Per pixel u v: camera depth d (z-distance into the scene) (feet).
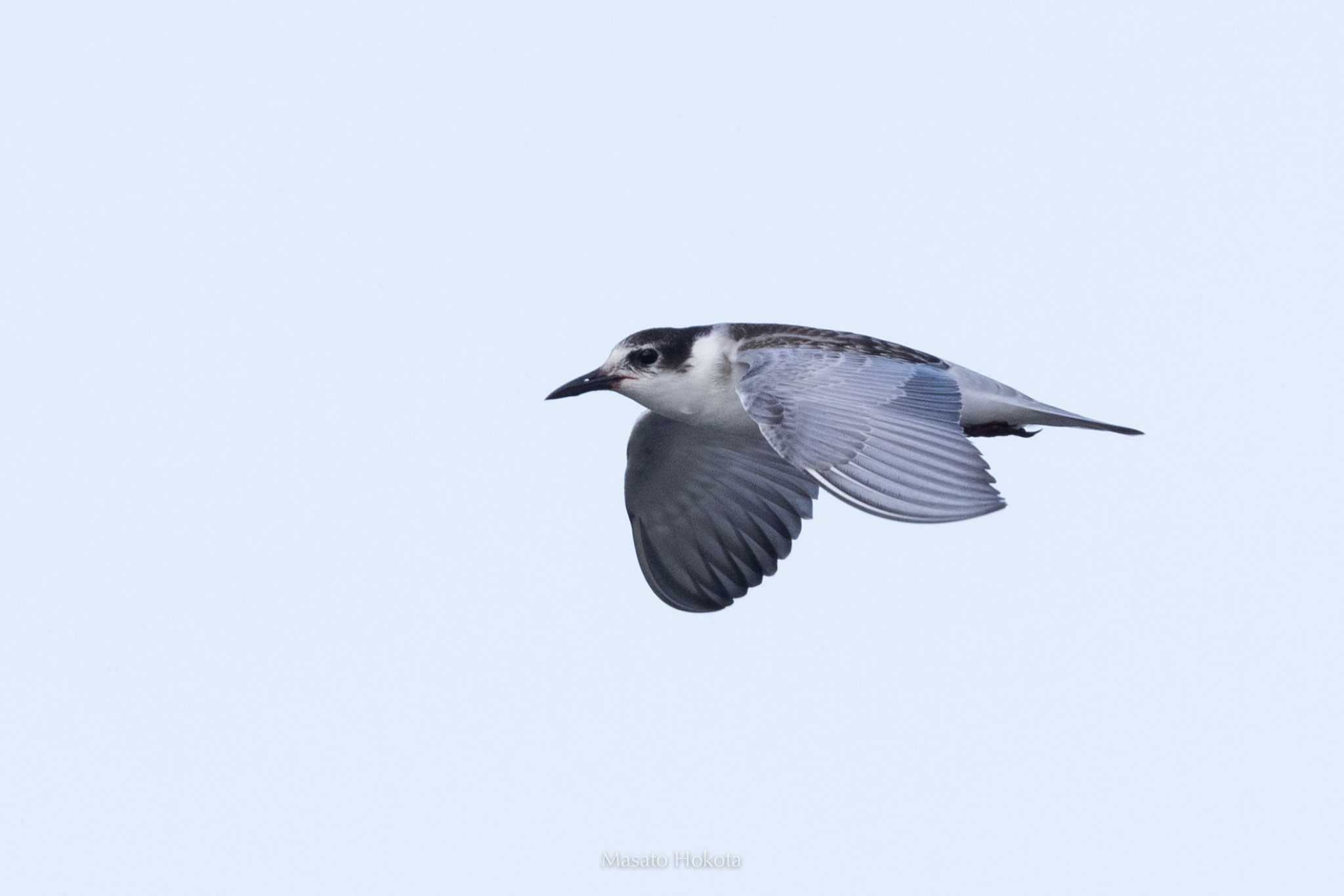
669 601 55.26
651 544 55.77
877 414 43.11
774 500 55.06
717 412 51.11
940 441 42.37
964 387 48.29
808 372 44.88
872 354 47.01
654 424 53.88
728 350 50.34
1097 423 49.14
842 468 41.91
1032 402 49.11
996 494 40.57
